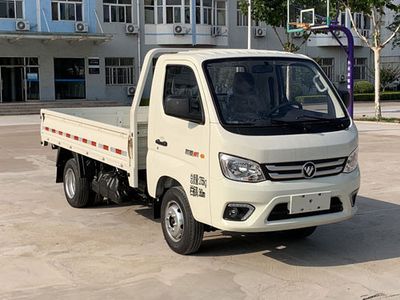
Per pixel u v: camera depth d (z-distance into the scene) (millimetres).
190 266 5590
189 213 5652
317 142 5336
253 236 6629
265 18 24234
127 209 8078
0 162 12641
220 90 5480
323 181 5336
